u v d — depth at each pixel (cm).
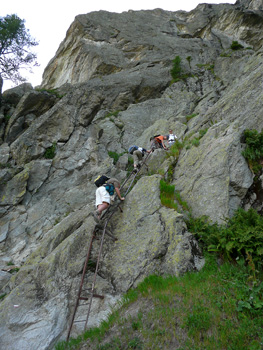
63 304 625
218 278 546
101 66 2408
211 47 2645
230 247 576
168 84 2108
